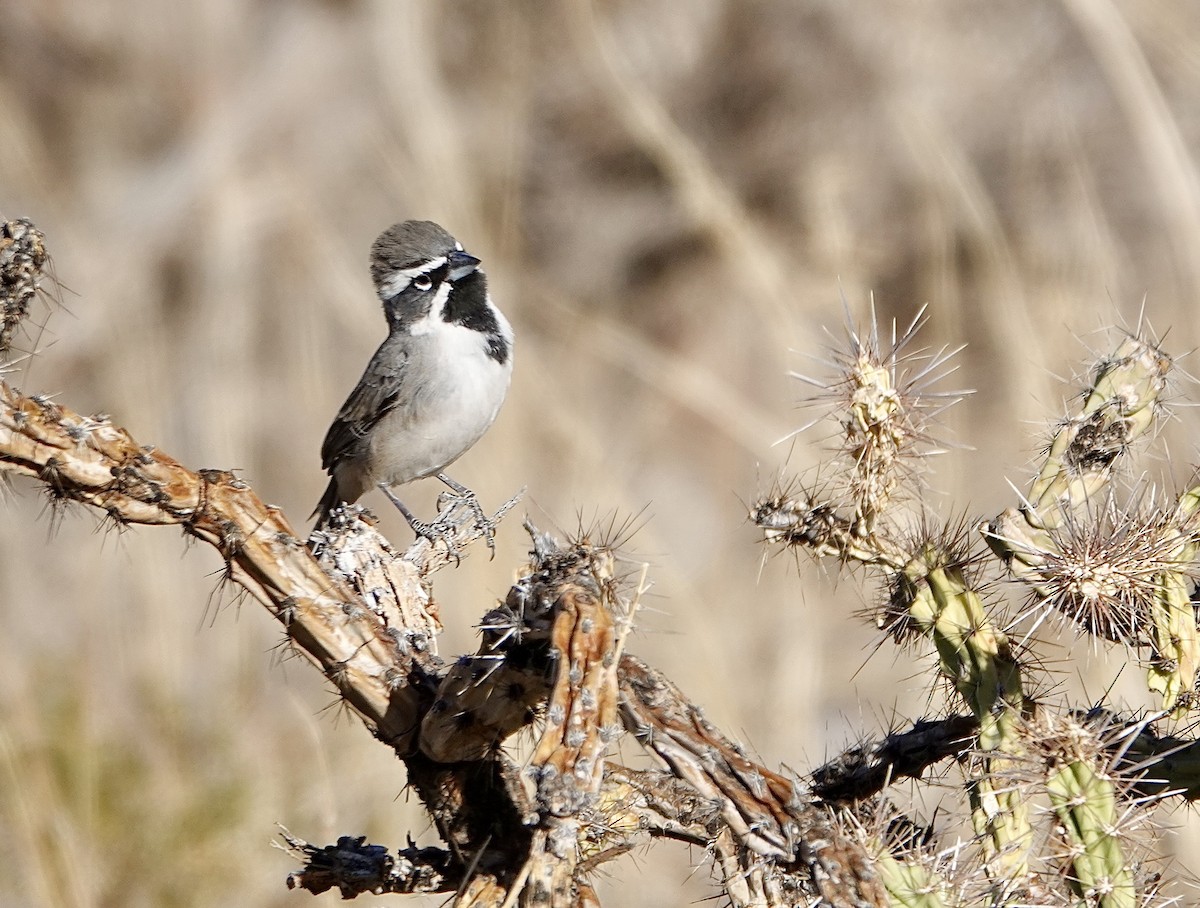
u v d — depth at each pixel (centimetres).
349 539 645
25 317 574
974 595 591
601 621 481
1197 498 588
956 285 1639
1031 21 1912
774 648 1309
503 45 1894
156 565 1326
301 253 1766
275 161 1917
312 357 1703
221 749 1155
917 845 555
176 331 1686
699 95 1944
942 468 1349
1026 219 1706
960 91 1898
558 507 1407
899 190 1798
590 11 1894
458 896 541
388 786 1105
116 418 1548
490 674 521
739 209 1817
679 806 534
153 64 2120
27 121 2045
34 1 2134
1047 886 541
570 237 1905
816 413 1495
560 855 457
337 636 570
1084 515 600
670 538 1600
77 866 1052
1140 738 587
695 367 1706
